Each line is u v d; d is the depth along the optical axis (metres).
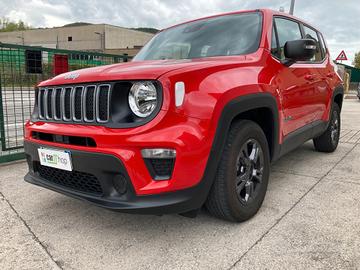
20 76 4.80
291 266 2.17
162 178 2.24
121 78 2.27
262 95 2.78
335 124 5.14
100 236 2.62
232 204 2.59
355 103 16.61
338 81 4.95
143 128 2.17
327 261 2.21
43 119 2.81
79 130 2.40
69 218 2.94
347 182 3.78
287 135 3.40
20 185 3.79
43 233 2.68
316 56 4.35
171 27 4.04
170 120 2.17
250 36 3.21
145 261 2.27
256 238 2.53
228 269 2.16
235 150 2.56
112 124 2.27
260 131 2.86
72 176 2.56
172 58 3.35
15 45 4.70
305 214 2.92
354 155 5.05
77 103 2.50
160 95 2.18
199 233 2.62
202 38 3.42
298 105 3.57
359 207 3.07
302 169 4.31
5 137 5.15
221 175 2.52
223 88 2.43
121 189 2.34
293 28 3.89
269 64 3.06
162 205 2.19
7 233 2.68
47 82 2.81
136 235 2.63
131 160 2.19
